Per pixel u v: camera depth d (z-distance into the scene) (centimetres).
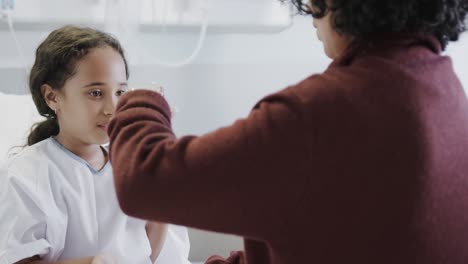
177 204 56
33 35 181
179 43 190
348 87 55
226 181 53
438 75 60
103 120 106
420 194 54
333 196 54
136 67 188
